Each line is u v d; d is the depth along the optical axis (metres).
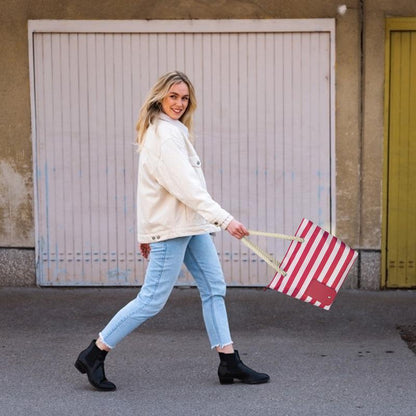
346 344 7.00
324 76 8.62
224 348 5.83
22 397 5.69
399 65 8.62
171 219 5.52
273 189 8.77
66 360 6.56
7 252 8.96
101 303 8.41
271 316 7.92
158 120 5.55
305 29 8.56
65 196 8.86
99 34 8.67
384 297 8.59
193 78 8.68
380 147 8.70
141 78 8.70
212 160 8.77
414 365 6.38
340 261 5.58
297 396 5.66
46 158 8.82
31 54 8.70
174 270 5.62
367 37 8.56
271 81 8.66
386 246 8.83
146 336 7.25
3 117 8.80
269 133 8.71
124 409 5.43
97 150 8.80
